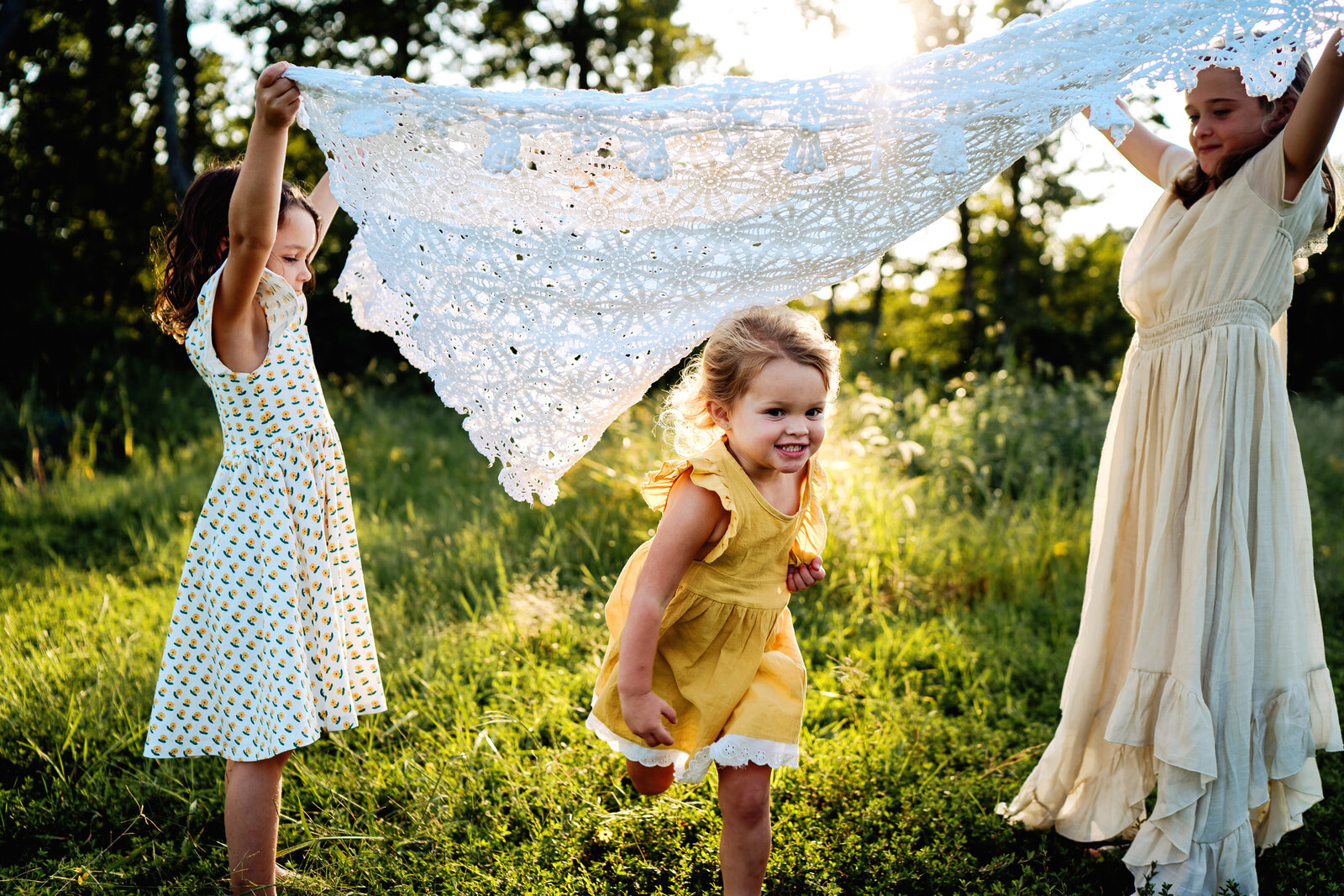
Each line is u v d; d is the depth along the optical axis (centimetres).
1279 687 238
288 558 229
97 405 877
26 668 349
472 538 519
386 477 716
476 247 212
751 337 200
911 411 807
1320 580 498
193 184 232
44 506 620
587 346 213
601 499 548
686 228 211
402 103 202
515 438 217
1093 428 762
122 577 500
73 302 1250
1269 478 236
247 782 228
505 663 379
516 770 294
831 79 204
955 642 408
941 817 272
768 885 243
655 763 214
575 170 209
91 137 1515
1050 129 212
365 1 1759
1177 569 239
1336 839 267
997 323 2302
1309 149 216
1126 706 241
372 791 287
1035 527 546
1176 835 234
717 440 215
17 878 242
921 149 208
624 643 199
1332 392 1739
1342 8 206
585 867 254
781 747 205
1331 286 2269
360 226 211
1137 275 250
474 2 1919
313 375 239
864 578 473
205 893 242
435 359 215
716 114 201
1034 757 316
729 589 209
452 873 246
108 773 300
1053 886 245
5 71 1441
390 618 419
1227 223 231
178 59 1540
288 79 199
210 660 234
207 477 695
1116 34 214
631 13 1997
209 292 217
